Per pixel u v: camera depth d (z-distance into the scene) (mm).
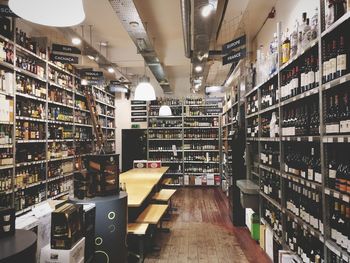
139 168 6922
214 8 3641
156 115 9930
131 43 6852
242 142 5195
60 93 5926
